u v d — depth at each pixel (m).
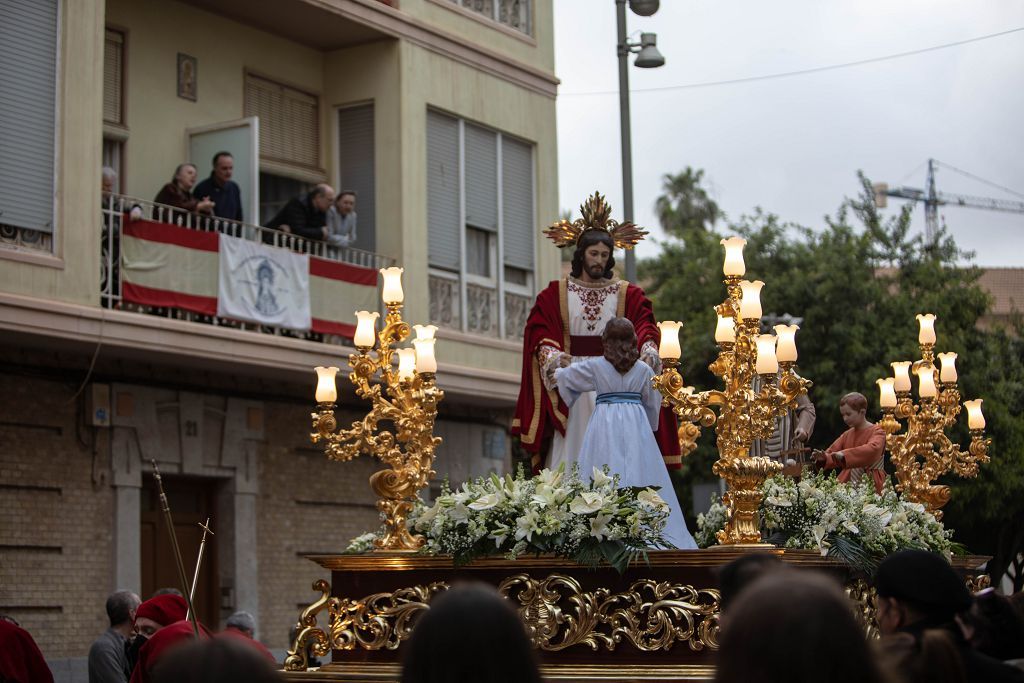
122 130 20.89
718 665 3.97
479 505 10.25
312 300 20.95
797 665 3.83
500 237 24.59
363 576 10.73
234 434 20.67
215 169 20.64
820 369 31.14
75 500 18.59
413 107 23.20
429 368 11.49
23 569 17.95
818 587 3.93
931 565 6.58
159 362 19.50
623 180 21.52
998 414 28.89
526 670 4.48
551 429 11.82
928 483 13.31
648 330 11.72
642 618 9.84
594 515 9.99
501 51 24.95
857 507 11.01
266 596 20.94
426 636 4.49
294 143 23.34
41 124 17.95
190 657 4.29
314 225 21.70
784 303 32.44
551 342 11.74
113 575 18.89
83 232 18.11
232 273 19.67
